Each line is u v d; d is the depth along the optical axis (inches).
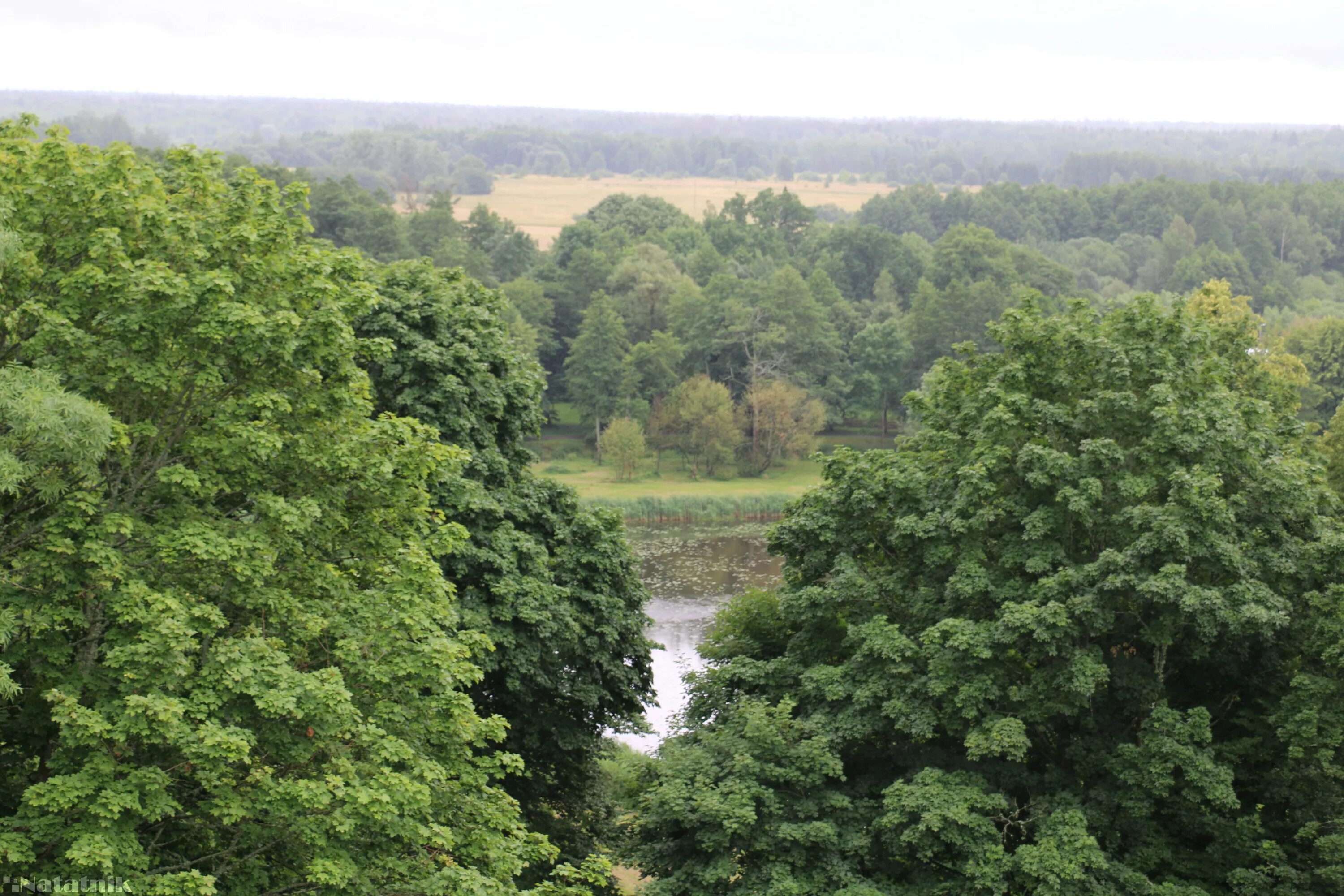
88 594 690.8
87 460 625.3
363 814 690.2
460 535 909.2
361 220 5477.4
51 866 614.2
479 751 1210.0
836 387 4842.5
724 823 967.6
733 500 3929.6
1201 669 1133.7
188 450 755.4
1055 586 1026.7
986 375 1280.8
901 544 1169.4
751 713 1069.8
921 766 1087.0
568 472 4483.3
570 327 5502.0
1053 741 1099.3
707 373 4938.5
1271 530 1115.9
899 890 984.3
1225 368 1232.8
